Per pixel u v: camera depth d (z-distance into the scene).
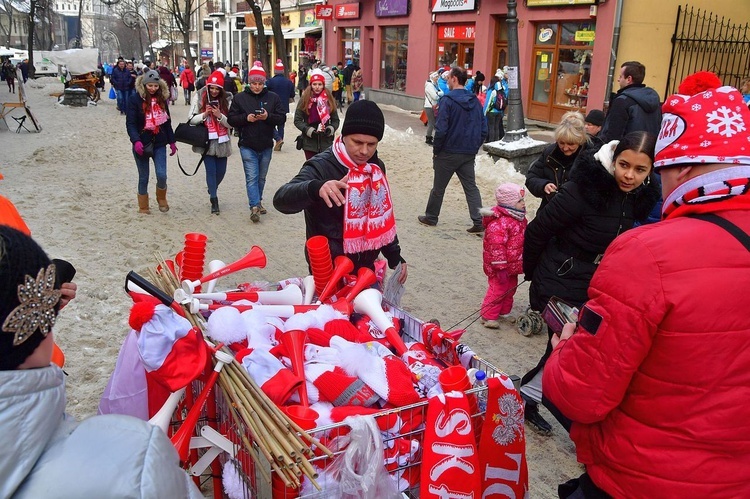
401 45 24.19
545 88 17.81
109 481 1.13
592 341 1.78
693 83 2.62
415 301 5.66
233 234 7.43
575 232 3.50
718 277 1.63
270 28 38.41
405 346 2.83
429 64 22.02
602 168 3.31
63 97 24.09
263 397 2.13
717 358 1.64
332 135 8.47
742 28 15.08
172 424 2.71
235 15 44.84
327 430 2.15
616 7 14.92
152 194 9.21
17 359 1.12
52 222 7.45
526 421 3.80
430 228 7.95
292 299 3.04
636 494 1.80
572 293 3.57
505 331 5.12
